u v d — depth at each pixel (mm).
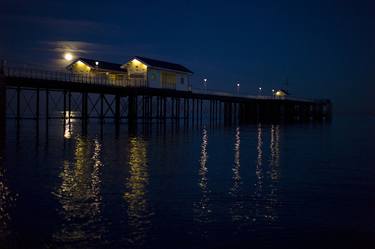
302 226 16859
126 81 59438
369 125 107625
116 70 63906
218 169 29250
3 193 20734
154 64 64938
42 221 16703
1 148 36375
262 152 39531
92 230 15914
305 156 37281
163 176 26172
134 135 52125
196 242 15102
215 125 83438
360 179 26203
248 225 16844
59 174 25812
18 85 43594
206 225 16734
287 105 115812
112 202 19594
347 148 44625
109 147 39375
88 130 58969
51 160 30891
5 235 15297
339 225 17047
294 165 31734
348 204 20094
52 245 14555
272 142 49750
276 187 23578
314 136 60844
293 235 15945
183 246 14758
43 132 54062
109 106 62344
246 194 21781
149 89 61969
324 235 16000
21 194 20625
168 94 65875
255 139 52906
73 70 62656
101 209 18453
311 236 15875
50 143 41188
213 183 24422
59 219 16984
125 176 25812
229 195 21500
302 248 14852
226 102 92938
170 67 68000
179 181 24766
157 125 73312
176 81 69375
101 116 59719
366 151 41875
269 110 107062
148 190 22219
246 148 42562
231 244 15008
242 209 18969
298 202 20328
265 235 15867
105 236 15398
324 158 36062
